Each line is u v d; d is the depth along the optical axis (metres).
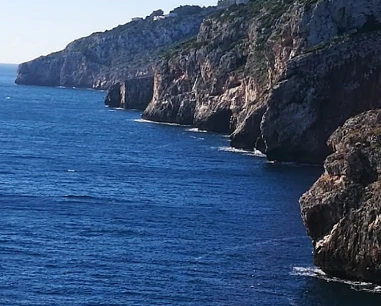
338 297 57.06
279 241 73.38
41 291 58.94
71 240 73.69
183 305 56.34
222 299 57.59
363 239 58.72
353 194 60.16
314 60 126.19
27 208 87.88
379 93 125.50
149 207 90.12
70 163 126.62
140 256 68.50
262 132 126.62
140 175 115.06
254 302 56.75
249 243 72.81
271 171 117.12
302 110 124.81
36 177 110.81
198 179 110.69
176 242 73.38
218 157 132.75
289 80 125.94
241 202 93.12
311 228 62.22
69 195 96.94
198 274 63.31
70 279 61.84
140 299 57.66
